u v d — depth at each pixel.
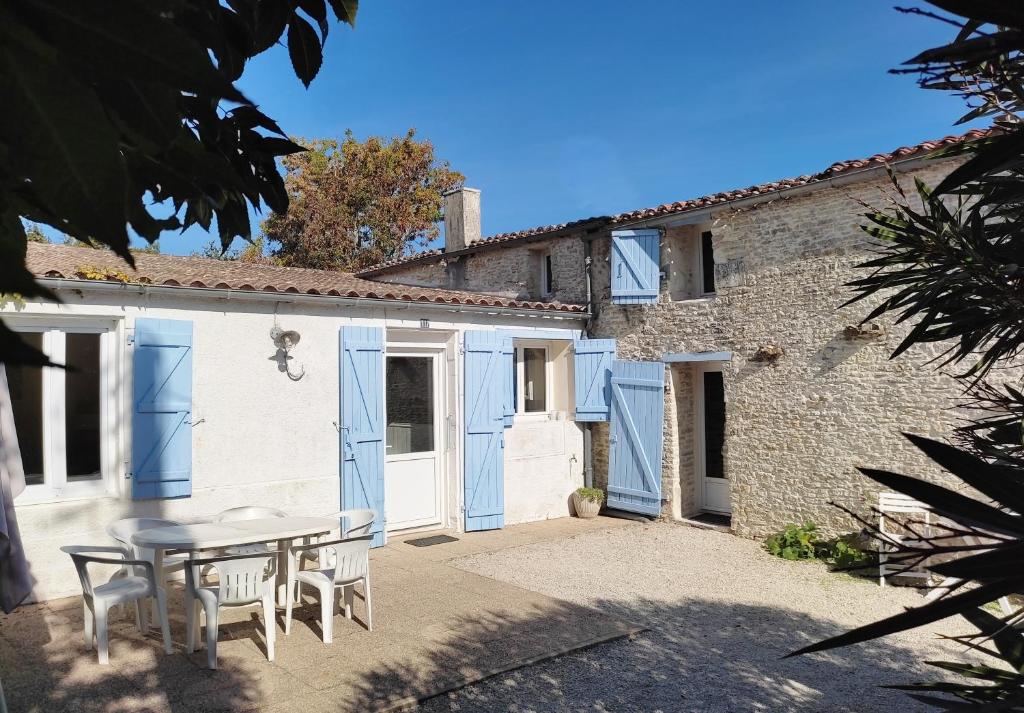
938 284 1.73
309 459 7.89
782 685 5.02
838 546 7.89
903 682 5.06
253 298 7.40
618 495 10.39
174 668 5.03
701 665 5.36
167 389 6.80
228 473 7.32
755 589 7.19
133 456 6.59
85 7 0.51
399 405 9.27
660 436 9.88
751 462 9.02
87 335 6.68
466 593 6.95
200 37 0.89
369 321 8.45
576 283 11.02
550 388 11.08
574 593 7.04
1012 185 1.64
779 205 8.74
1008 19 0.77
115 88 0.63
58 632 5.58
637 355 10.28
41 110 0.53
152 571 5.26
